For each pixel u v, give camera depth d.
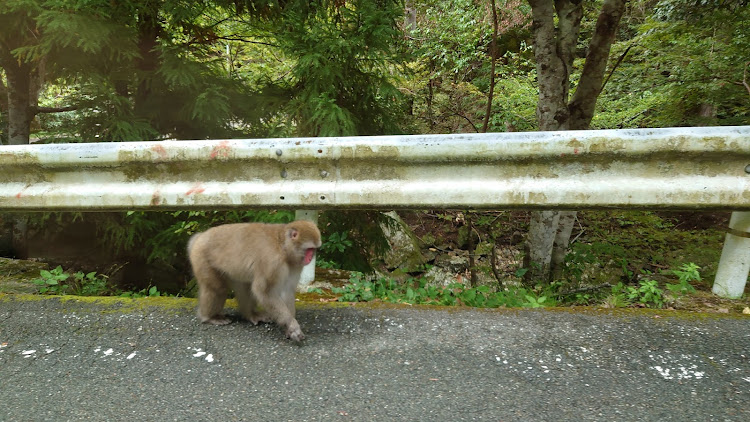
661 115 9.23
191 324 3.00
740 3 6.82
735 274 3.51
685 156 3.01
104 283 4.62
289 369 2.49
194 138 6.45
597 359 2.54
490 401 2.20
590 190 3.11
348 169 3.37
